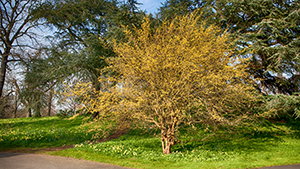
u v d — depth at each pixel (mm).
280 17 10273
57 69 11680
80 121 13344
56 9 13070
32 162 5969
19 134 10195
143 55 6719
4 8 14539
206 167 5617
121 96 6633
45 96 12461
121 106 6418
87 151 7375
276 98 8750
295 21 9359
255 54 9711
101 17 14133
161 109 6734
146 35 7324
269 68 9562
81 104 7070
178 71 6359
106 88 7027
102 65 11766
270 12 10398
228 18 10844
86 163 5988
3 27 14555
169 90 6117
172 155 6688
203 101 6266
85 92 6914
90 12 14133
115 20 11633
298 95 9500
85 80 11633
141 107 6633
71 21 13836
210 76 5961
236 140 8883
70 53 12234
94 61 11977
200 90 6363
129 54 7156
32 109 12938
